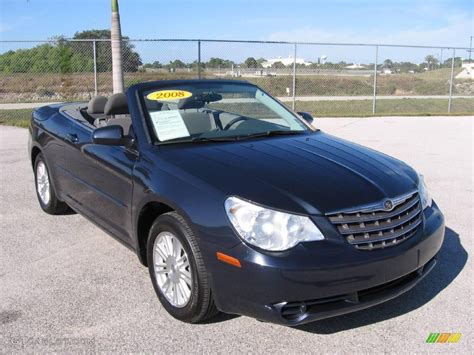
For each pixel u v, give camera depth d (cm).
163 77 1638
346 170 363
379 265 318
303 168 358
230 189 327
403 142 1135
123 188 409
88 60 1975
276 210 311
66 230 545
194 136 418
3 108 1877
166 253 364
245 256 306
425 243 351
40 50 2081
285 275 299
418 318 362
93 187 466
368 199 330
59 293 400
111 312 370
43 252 484
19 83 2139
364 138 1193
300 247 306
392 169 387
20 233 536
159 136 407
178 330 346
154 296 395
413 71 2267
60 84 2080
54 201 578
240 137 425
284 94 2464
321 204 319
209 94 472
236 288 312
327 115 1692
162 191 354
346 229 316
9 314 367
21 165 865
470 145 1102
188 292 345
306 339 335
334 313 314
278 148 398
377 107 2211
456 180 773
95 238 521
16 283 417
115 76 1187
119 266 452
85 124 512
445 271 440
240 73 1889
